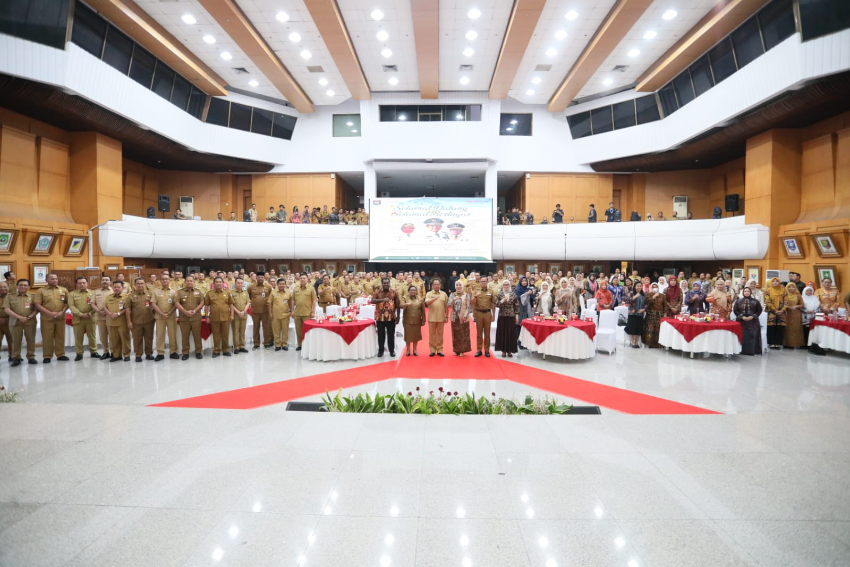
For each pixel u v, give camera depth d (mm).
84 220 14938
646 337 9312
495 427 4215
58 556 2314
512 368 7352
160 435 3977
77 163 14914
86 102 13125
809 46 10594
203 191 21406
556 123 20344
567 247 18062
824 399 5586
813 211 13234
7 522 2619
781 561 2299
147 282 14312
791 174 13844
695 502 2875
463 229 18312
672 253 16609
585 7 12516
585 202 20844
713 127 15008
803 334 9211
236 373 6973
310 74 17125
